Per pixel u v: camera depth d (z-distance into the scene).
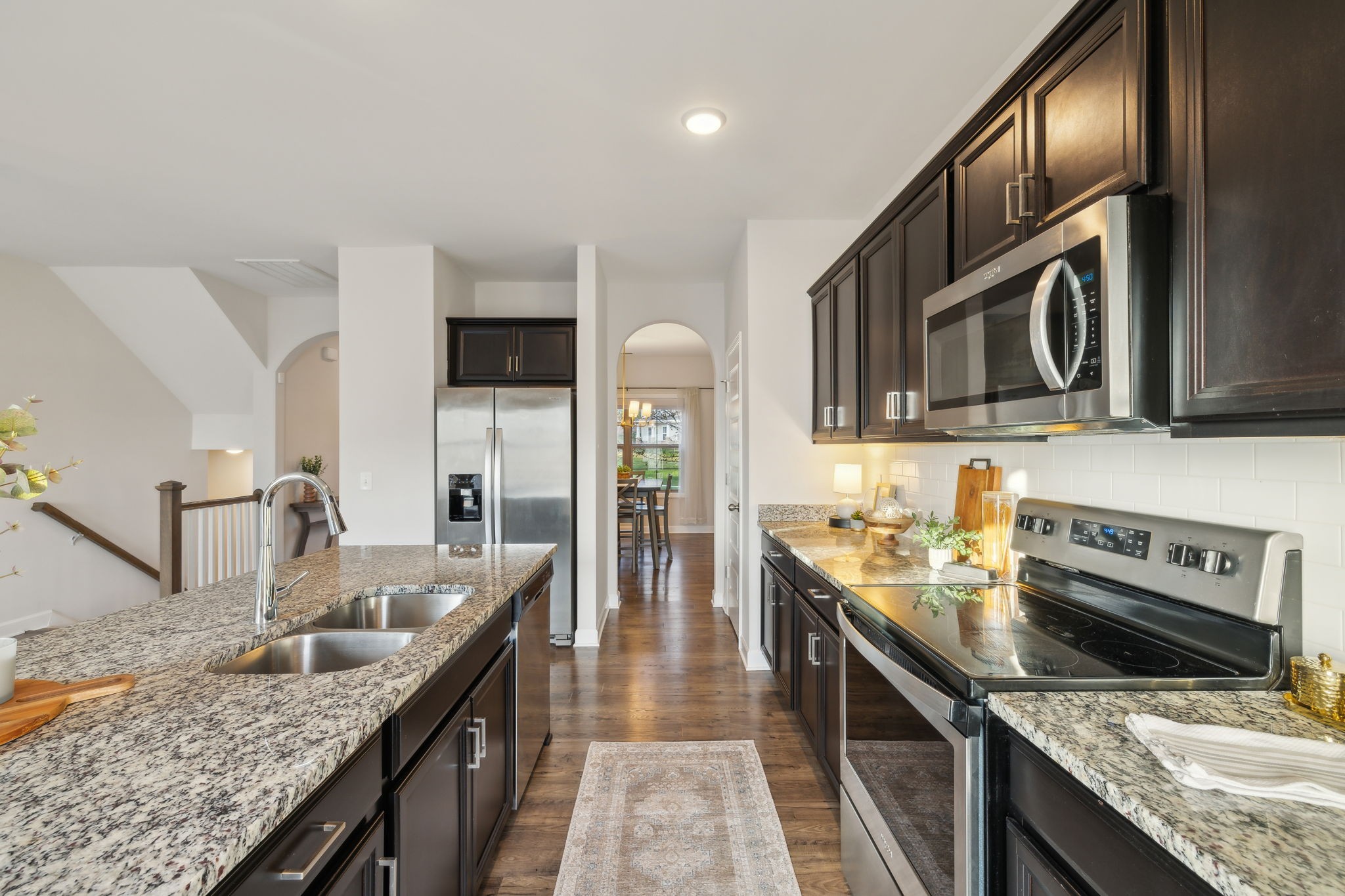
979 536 2.12
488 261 4.24
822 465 3.50
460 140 2.52
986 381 1.49
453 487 3.87
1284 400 0.83
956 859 1.08
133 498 4.84
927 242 1.98
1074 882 0.86
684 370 9.10
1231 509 1.22
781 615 2.91
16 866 0.60
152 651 1.28
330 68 2.03
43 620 4.18
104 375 4.61
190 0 1.70
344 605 1.82
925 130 2.45
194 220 3.40
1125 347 1.05
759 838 1.98
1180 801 0.72
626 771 2.38
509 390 3.91
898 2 1.74
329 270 4.33
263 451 5.00
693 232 3.66
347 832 0.96
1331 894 0.56
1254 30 0.87
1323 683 0.94
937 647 1.25
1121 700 1.02
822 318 3.24
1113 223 1.05
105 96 2.17
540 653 2.47
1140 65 1.07
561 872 1.83
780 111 2.31
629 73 2.07
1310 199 0.79
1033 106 1.40
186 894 0.58
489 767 1.76
